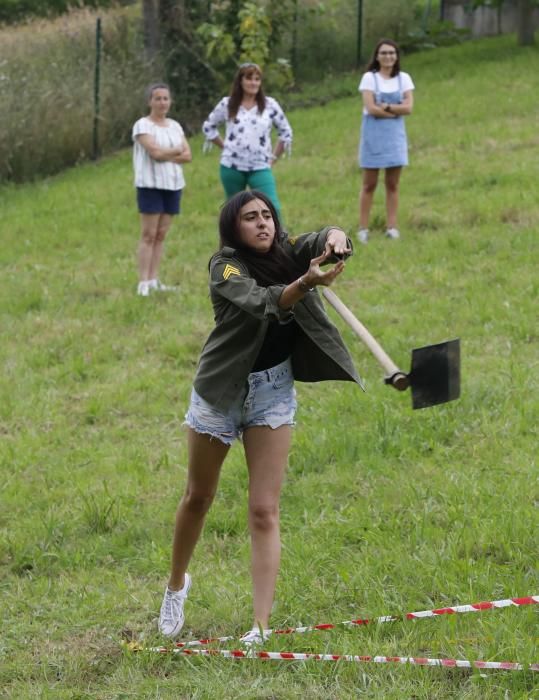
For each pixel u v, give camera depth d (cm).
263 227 1254
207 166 4391
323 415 2036
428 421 1939
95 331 2711
